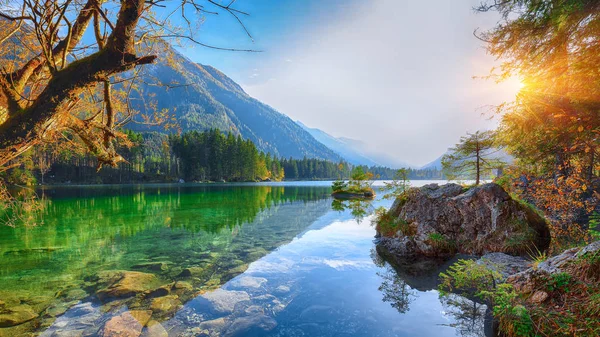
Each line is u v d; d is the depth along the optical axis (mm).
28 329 4559
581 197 7957
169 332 4453
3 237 11703
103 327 4504
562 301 3953
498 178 12227
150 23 3707
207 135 96875
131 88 4496
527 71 5316
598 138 4992
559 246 7961
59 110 2980
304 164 156250
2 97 3381
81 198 28969
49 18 3158
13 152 2914
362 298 5742
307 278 6969
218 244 10609
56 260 8500
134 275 7074
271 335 4371
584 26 4203
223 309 5270
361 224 15195
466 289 6059
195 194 36469
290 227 14188
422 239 9469
